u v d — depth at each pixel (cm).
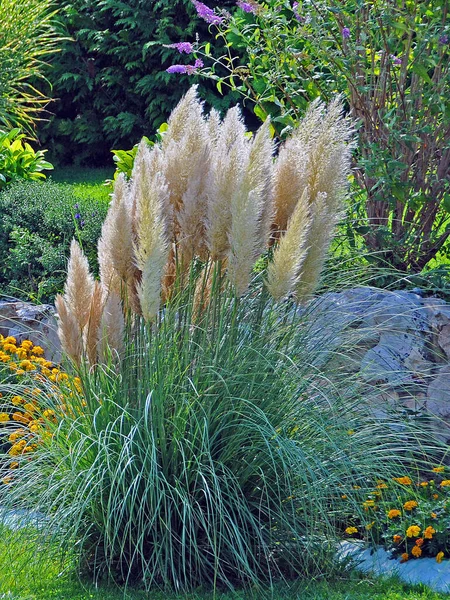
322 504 442
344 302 513
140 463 432
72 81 1524
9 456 488
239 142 469
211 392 444
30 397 519
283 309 479
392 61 641
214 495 430
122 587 430
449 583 424
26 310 696
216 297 462
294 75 693
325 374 480
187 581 430
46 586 431
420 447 479
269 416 443
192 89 528
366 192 672
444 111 607
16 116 1383
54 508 442
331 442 431
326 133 491
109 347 450
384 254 655
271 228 488
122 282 476
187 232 461
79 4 1547
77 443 438
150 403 438
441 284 642
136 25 1488
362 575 441
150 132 1523
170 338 454
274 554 445
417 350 560
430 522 461
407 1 639
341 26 647
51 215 852
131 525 434
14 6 1287
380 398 532
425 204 651
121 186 479
